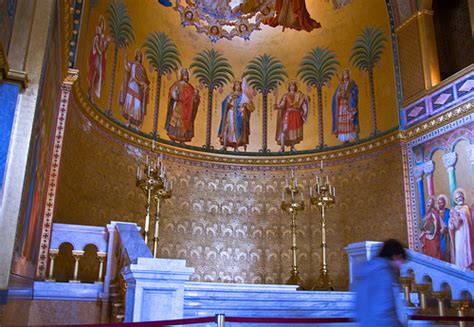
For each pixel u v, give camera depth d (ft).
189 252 42.29
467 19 41.55
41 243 26.04
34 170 19.75
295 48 48.29
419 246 36.42
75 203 33.19
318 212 43.62
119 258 23.59
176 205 42.91
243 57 48.55
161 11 44.80
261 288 27.73
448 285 25.00
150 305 16.63
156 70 44.50
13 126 17.07
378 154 41.52
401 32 42.45
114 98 39.22
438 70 39.52
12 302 16.30
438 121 36.68
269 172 45.98
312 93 47.06
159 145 43.04
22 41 17.98
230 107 47.37
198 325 19.17
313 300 22.67
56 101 27.09
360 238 40.83
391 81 42.24
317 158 45.03
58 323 23.58
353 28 45.91
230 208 44.62
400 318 12.73
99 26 36.50
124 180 39.32
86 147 34.91
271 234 44.19
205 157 45.27
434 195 36.06
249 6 48.62
